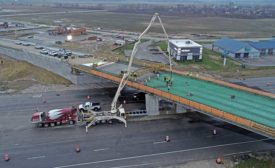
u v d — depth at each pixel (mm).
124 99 72000
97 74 72875
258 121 45562
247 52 119500
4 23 180750
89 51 117688
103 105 67938
